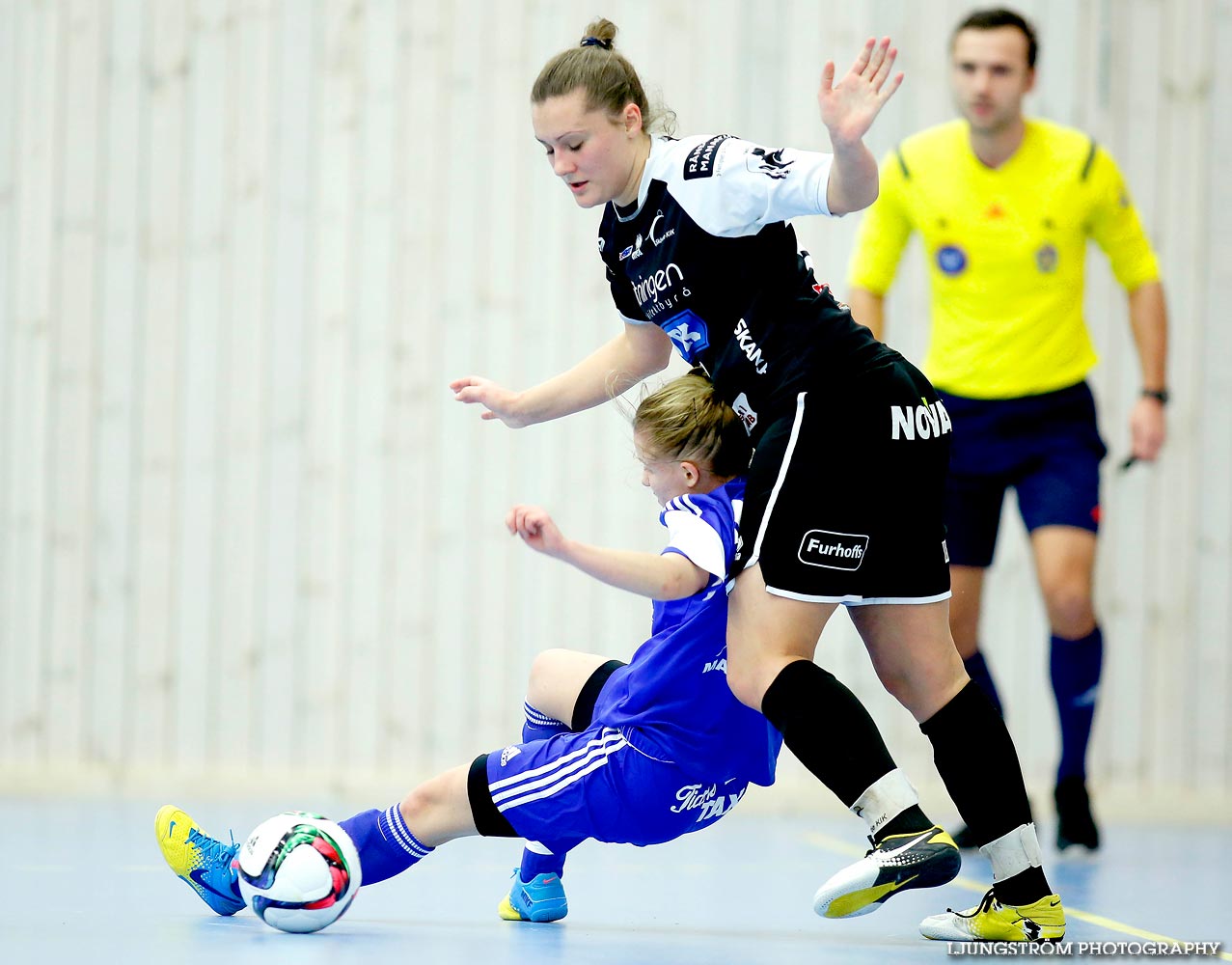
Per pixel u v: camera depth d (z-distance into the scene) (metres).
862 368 7.70
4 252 18.30
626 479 18.27
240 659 18.11
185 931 7.87
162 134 18.36
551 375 18.39
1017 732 18.41
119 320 18.30
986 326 13.15
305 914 7.78
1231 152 18.91
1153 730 18.61
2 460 18.16
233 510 18.22
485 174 18.39
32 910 8.68
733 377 7.95
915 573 7.80
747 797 17.91
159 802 16.97
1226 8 18.91
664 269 7.96
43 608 18.08
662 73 18.52
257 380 18.28
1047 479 12.95
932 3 18.67
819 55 18.64
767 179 7.52
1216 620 18.72
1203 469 18.77
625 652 18.25
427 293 18.34
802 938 8.25
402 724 18.12
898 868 7.04
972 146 13.22
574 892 10.39
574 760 7.89
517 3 18.44
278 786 17.98
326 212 18.34
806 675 7.45
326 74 18.39
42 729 17.98
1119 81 18.83
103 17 18.39
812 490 7.56
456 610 18.19
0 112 18.33
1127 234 13.40
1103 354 18.61
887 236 13.84
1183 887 11.17
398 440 18.25
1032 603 18.50
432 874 11.00
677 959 7.31
